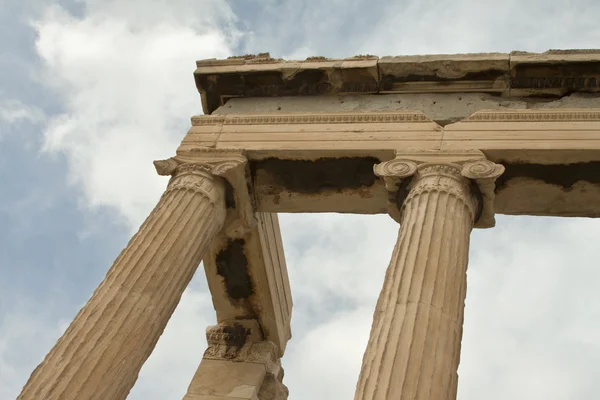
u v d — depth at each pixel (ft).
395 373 36.40
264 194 57.31
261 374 64.44
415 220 46.19
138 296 45.14
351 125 56.34
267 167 56.29
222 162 55.11
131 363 42.55
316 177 55.98
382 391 35.68
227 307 67.31
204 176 54.39
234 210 56.75
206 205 52.75
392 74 59.47
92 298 44.86
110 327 42.96
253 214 57.82
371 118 56.49
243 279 65.21
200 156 56.24
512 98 57.77
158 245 48.37
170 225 49.93
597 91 56.13
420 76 59.16
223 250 63.57
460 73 58.23
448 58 58.13
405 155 52.13
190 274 49.62
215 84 63.21
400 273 42.55
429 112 57.77
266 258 64.23
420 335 38.42
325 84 61.05
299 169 55.88
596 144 50.03
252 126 58.29
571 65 55.83
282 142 55.93
